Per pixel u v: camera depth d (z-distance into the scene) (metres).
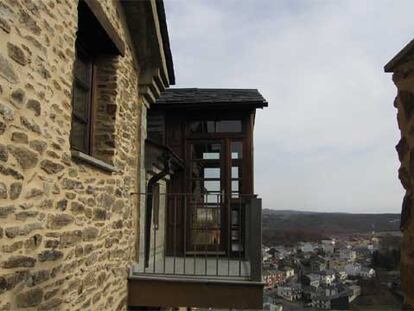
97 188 4.46
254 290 5.29
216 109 8.83
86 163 4.12
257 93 9.17
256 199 5.45
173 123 8.95
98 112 5.05
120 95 5.27
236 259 7.68
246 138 8.82
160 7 5.69
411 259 2.37
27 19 2.93
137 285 5.53
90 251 4.22
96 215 4.41
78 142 4.61
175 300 5.41
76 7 3.85
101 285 4.54
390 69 2.72
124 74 5.48
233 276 5.56
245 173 8.72
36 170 3.04
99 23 4.34
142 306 5.72
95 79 5.07
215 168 8.84
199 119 8.95
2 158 2.58
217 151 8.94
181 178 8.80
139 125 6.26
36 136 3.04
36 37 3.06
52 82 3.32
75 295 3.81
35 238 3.03
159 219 7.91
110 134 5.00
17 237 2.77
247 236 7.10
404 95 2.55
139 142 6.22
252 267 5.35
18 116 2.79
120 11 5.31
